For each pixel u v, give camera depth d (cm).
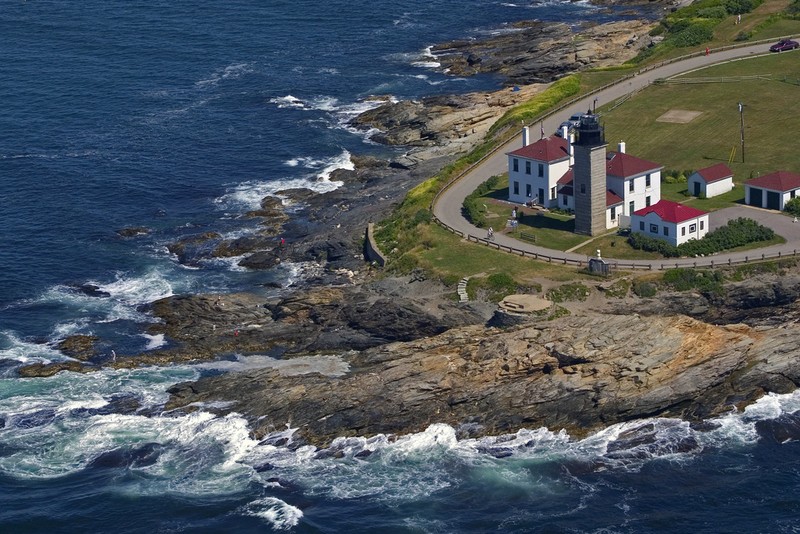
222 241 16262
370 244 15312
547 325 12362
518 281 13450
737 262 13488
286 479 11125
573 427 11612
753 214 14888
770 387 11981
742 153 16850
